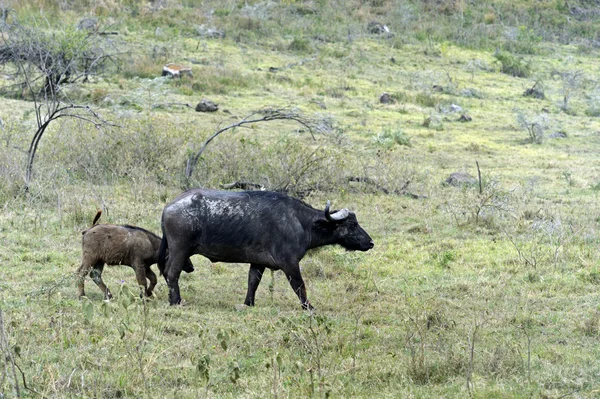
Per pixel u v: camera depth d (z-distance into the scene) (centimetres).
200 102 9650
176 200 3578
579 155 8931
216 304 3694
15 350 2484
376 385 2712
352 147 8062
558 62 15600
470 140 9431
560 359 2972
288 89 11469
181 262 3569
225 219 3528
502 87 13188
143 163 6372
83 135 6662
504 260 4575
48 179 5712
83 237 3562
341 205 5988
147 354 2881
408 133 9550
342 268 4406
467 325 3394
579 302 3803
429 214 5812
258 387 2638
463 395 2603
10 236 4569
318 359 2705
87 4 14500
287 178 6284
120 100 9181
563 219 5669
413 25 16862
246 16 15412
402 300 3816
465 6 18575
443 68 14138
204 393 2553
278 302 3769
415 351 3023
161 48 12712
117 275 4034
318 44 14712
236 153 6675
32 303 3431
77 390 2561
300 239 3612
